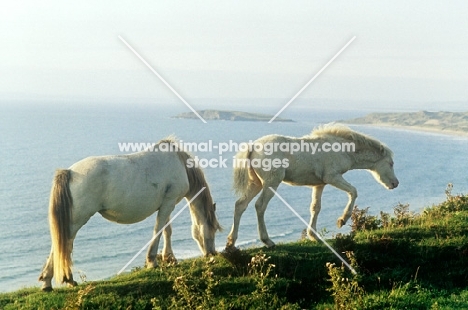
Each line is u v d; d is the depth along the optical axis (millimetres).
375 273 11633
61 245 10484
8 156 135875
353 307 10016
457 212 15242
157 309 9477
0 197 82625
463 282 11438
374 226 14734
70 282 11102
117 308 9922
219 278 11242
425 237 12977
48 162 125188
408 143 173250
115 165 11297
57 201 10562
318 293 11148
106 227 61562
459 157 143875
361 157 14281
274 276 11461
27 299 10336
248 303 10367
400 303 10336
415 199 79750
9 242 56750
